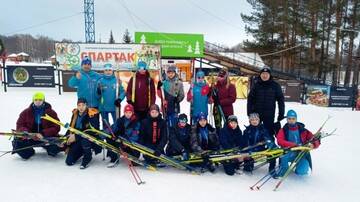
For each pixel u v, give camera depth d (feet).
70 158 16.53
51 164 16.70
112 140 16.76
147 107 18.26
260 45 101.65
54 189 13.61
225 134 16.90
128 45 50.42
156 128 16.43
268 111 17.56
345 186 15.39
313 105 53.72
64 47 48.78
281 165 16.10
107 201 12.66
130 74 50.93
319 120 35.76
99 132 16.38
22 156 17.08
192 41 68.74
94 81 19.11
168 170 16.63
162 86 19.71
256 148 16.40
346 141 25.00
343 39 96.07
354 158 20.22
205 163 16.40
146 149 16.14
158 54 51.01
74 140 16.42
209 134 16.90
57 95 46.19
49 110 17.21
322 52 97.71
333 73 96.07
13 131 16.46
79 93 18.94
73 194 13.19
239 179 15.72
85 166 16.29
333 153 21.27
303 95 55.83
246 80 56.03
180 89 19.66
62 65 48.88
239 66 81.97
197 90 19.42
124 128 16.85
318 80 89.04
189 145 16.79
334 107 52.65
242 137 16.90
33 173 15.31
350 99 52.70
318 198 13.87
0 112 30.35
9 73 49.26
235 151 16.26
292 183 15.52
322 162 19.20
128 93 18.16
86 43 49.39
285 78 85.61
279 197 13.78
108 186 14.14
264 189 14.57
